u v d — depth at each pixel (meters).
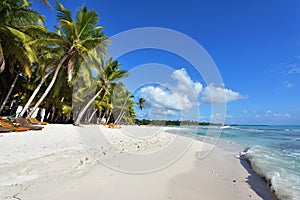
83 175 4.37
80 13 14.64
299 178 5.54
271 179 5.31
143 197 3.56
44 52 15.98
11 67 14.92
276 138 21.91
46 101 20.08
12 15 11.93
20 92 19.06
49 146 7.29
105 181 4.12
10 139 7.66
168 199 3.59
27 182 3.70
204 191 4.21
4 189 3.32
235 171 6.38
